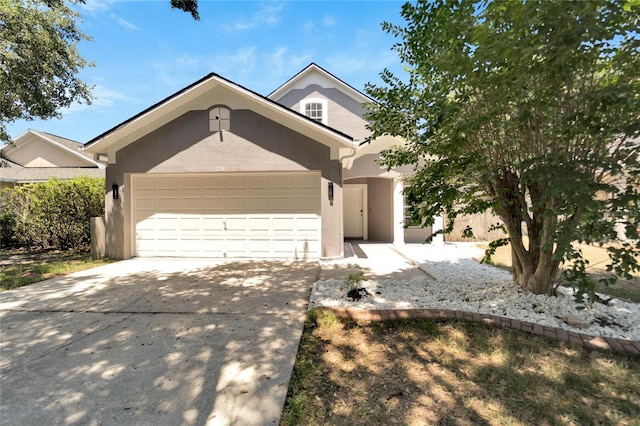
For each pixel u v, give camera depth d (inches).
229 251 377.7
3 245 490.0
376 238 559.5
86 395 107.0
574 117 129.6
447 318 165.3
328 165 350.9
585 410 98.0
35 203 445.1
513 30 126.4
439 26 150.4
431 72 180.2
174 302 205.6
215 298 214.1
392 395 106.3
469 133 160.6
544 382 112.1
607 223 127.4
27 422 94.3
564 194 133.0
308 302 203.6
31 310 192.1
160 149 359.3
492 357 129.3
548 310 169.6
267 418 95.5
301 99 567.5
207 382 114.0
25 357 133.6
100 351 138.2
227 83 335.6
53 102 392.2
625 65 133.2
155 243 381.7
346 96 566.9
